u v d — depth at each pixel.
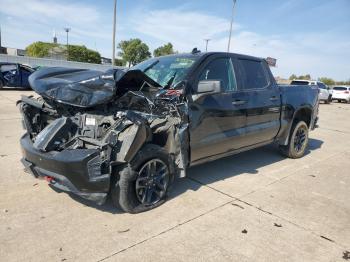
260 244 3.40
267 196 4.64
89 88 3.71
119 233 3.45
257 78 5.52
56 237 3.32
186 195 4.50
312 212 4.21
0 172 5.01
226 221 3.83
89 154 3.44
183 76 4.31
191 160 4.39
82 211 3.89
